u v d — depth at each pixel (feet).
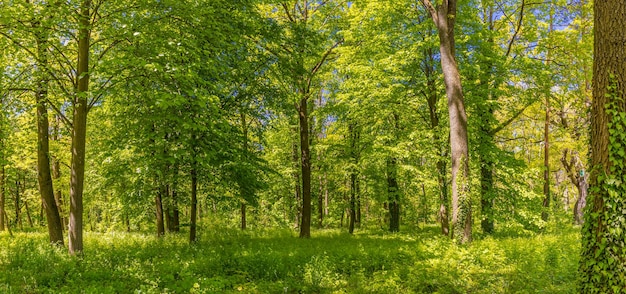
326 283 26.84
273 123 56.70
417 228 89.20
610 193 18.69
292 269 31.42
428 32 56.85
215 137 42.65
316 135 87.10
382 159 64.34
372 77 58.18
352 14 59.62
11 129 41.45
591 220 19.71
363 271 30.58
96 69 31.48
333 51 63.16
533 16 59.16
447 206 59.00
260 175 53.83
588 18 61.93
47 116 42.19
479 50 54.85
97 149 55.98
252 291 25.45
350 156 77.30
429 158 58.90
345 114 69.21
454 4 43.37
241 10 43.55
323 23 63.67
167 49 32.17
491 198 53.83
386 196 76.74
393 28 57.57
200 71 38.86
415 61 55.98
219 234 61.87
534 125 84.89
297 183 90.63
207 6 35.76
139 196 51.90
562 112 75.46
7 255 32.81
